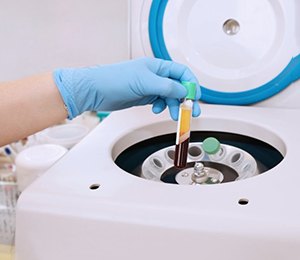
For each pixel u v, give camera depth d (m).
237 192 0.44
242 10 0.79
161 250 0.41
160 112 0.70
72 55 0.98
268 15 0.78
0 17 0.96
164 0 0.81
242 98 0.82
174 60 0.83
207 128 0.76
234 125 0.74
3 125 0.57
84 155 0.57
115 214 0.42
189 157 0.71
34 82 0.60
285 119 0.72
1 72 1.03
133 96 0.62
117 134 0.66
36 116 0.59
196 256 0.40
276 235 0.38
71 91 0.60
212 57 0.83
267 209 0.41
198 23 0.82
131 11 0.83
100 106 0.64
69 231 0.43
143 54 0.85
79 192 0.45
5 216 0.77
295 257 0.38
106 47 0.96
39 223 0.44
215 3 0.80
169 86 0.59
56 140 0.91
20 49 0.99
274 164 0.65
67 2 0.93
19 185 0.80
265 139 0.70
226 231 0.39
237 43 0.81
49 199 0.44
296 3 0.74
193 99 0.60
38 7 0.94
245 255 0.39
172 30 0.82
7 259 0.68
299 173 0.49
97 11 0.92
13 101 0.57
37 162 0.77
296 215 0.39
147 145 0.74
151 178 0.64
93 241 0.42
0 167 0.94
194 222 0.40
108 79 0.60
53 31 0.96
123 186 0.47
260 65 0.80
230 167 0.68
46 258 0.44
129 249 0.41
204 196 0.44
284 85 0.79
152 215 0.41
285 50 0.77
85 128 0.99
